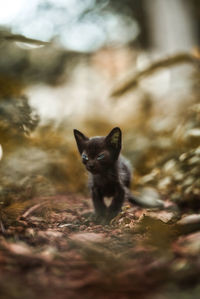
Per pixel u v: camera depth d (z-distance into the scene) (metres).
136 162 1.65
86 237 1.04
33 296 0.85
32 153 1.41
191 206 1.29
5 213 1.12
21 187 1.30
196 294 0.83
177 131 1.46
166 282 0.89
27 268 0.92
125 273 0.92
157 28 2.46
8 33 1.39
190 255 0.94
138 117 2.37
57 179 1.50
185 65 1.93
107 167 1.22
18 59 2.83
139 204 1.29
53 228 1.11
